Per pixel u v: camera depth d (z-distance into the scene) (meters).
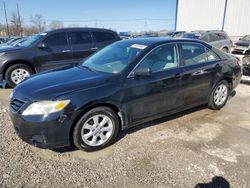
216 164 3.22
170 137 3.93
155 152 3.49
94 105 3.37
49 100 3.10
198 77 4.52
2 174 2.97
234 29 27.95
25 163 3.21
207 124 4.45
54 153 3.45
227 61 5.11
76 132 3.30
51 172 3.04
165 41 4.25
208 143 3.76
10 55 6.75
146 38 4.59
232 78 5.18
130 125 3.83
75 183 2.85
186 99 4.46
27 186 2.79
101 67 4.05
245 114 5.00
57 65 7.45
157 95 3.98
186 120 4.61
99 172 3.05
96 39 8.17
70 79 3.60
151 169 3.11
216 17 28.75
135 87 3.69
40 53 7.12
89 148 3.45
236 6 27.28
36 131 3.10
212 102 4.98
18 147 3.60
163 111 4.18
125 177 2.96
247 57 7.02
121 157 3.37
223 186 2.82
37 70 7.17
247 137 3.99
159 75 3.96
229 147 3.66
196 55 4.62
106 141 3.58
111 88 3.47
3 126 4.29
